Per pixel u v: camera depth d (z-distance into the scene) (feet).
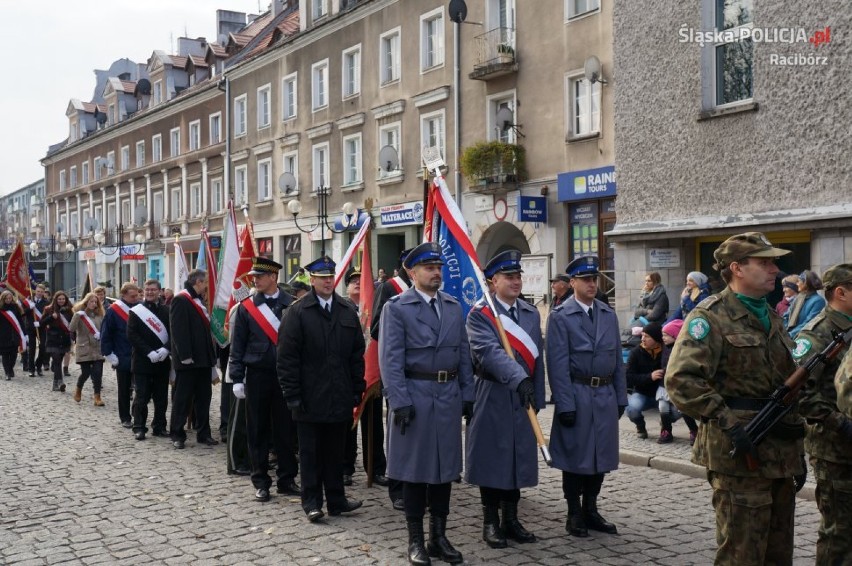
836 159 38.24
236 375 25.82
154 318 36.27
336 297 23.91
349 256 32.24
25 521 23.26
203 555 20.03
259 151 108.47
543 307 61.26
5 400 50.08
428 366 19.74
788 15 39.91
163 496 25.84
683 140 44.60
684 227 43.96
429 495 19.89
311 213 98.22
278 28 109.29
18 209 243.19
